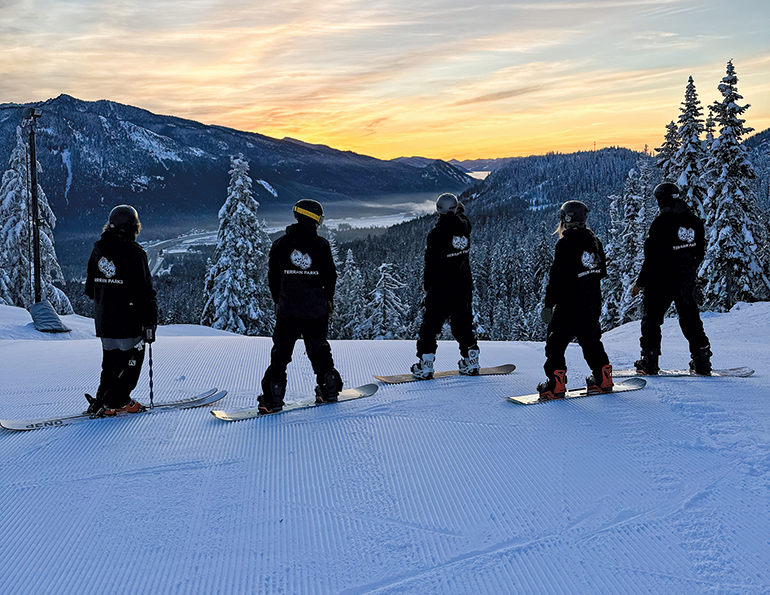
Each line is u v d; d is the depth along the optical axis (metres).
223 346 8.99
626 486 3.71
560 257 5.55
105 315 5.27
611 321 35.56
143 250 5.38
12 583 2.84
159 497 3.69
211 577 2.87
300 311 5.41
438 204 6.36
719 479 3.74
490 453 4.28
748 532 3.12
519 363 7.87
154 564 2.98
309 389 6.41
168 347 8.88
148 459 4.28
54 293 28.92
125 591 2.77
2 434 4.84
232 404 5.82
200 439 4.69
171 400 6.06
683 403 5.26
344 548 3.10
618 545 3.06
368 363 7.71
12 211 29.39
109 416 5.32
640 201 32.47
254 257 29.58
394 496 3.67
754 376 6.56
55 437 4.74
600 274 5.64
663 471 3.89
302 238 5.39
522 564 2.92
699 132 24.22
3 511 3.52
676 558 2.93
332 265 5.53
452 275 6.45
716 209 23.22
